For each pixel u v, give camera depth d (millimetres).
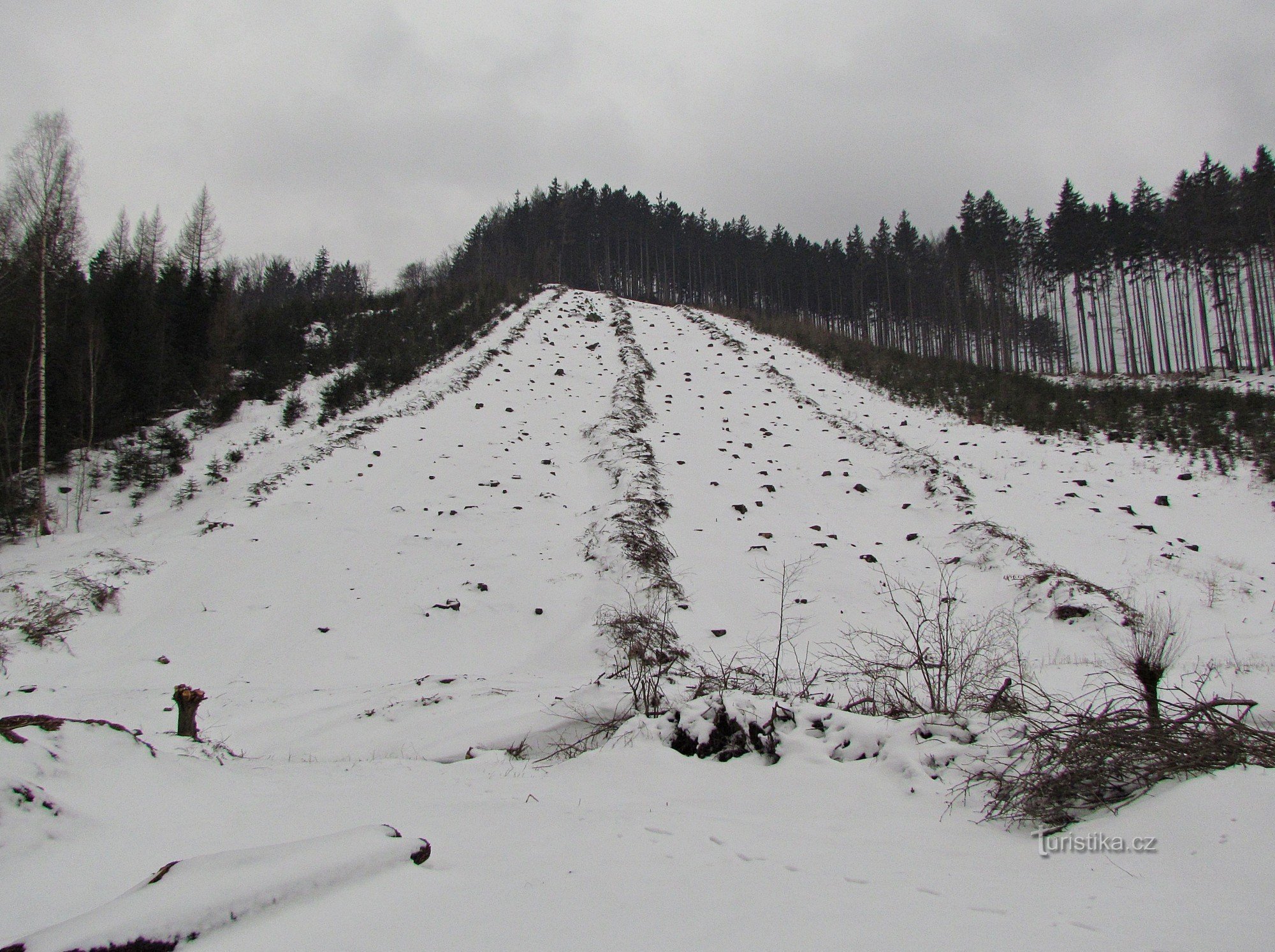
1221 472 19094
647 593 11594
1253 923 2389
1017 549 13312
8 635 10188
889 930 2490
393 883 2770
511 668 10133
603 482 17672
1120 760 3998
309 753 6594
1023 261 52938
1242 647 9672
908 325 62281
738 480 18156
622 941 2379
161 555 13836
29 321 19453
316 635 11078
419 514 15719
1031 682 7066
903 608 11867
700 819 3994
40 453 16297
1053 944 2348
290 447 20656
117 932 2102
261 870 2553
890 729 5230
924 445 22531
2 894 2438
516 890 2820
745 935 2436
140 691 8906
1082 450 21688
